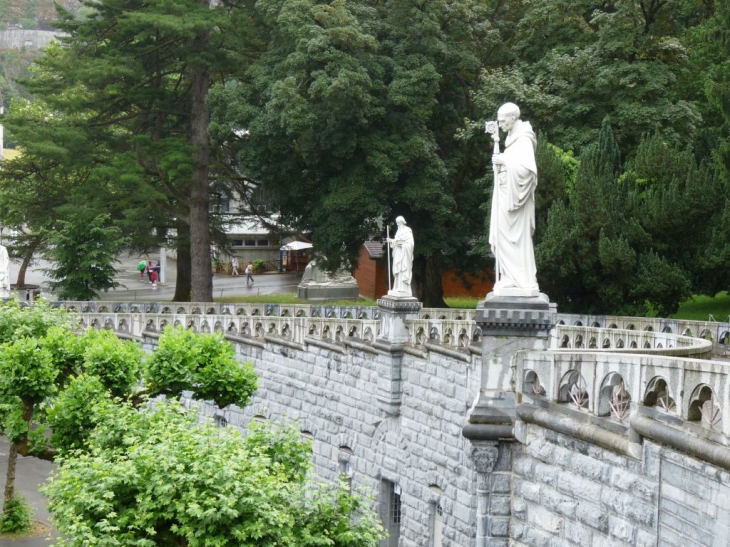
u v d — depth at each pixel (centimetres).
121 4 7294
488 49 7381
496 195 2594
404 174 6881
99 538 2423
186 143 7338
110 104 7550
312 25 6600
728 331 4303
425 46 6881
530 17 7138
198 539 2428
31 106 9725
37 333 4422
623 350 2578
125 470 2520
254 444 2894
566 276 5688
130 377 3797
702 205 5609
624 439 2123
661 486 2023
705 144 6531
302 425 5156
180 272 8231
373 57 6744
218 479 2452
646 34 6738
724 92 5784
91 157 7188
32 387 3778
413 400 4366
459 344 4056
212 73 7719
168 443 2567
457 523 4047
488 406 2566
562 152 6241
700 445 1873
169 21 6906
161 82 7888
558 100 6531
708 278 5734
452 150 7338
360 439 4750
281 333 5319
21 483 4969
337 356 4881
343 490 2727
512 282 2577
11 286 9000
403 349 4412
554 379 2409
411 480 4381
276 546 2467
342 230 6800
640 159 5897
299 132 6575
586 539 2273
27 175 7681
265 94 6812
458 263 7250
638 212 5669
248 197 8375
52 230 7619
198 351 3972
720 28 5944
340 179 6831
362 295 8888
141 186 6981
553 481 2395
